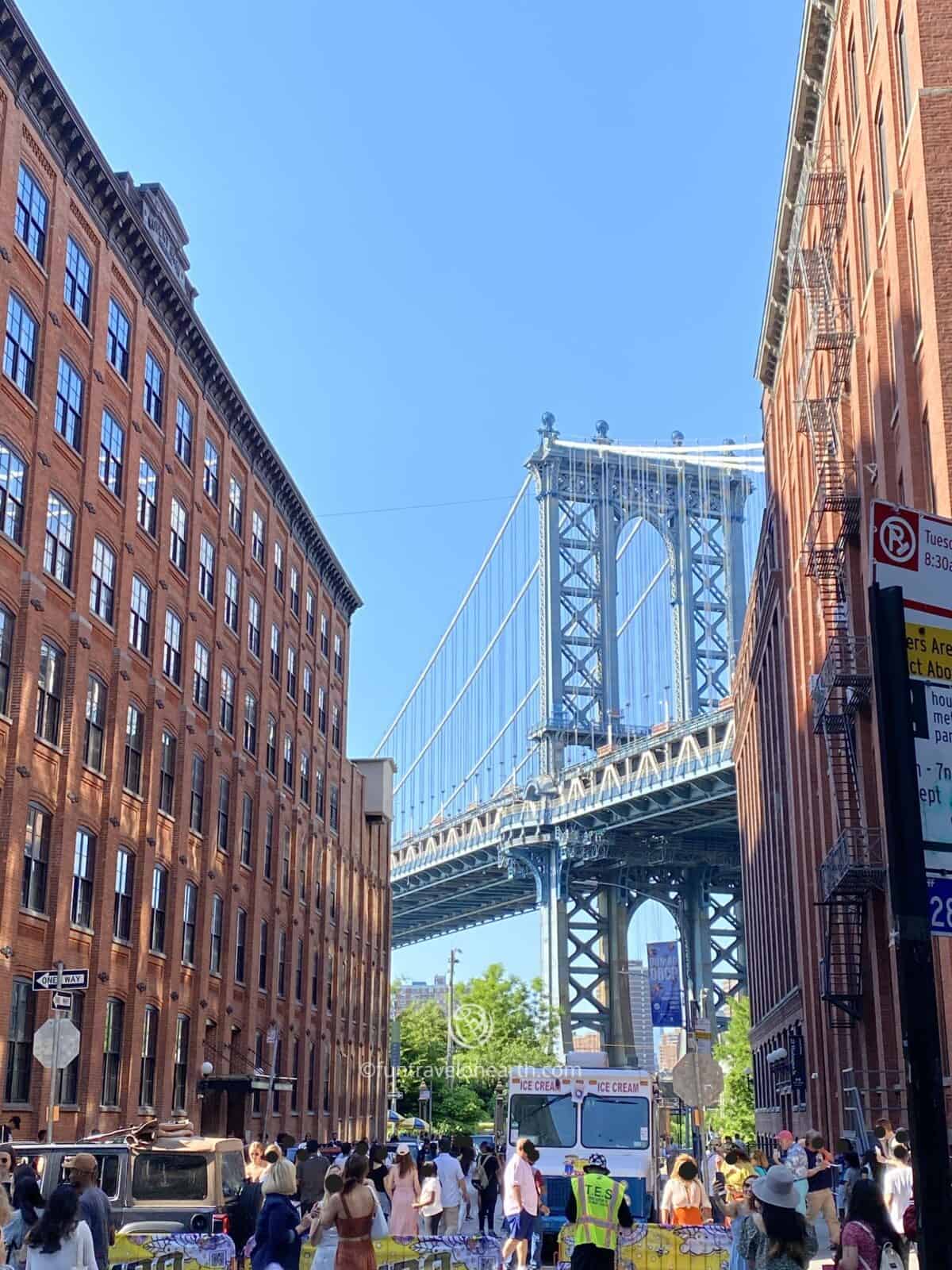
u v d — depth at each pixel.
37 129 32.53
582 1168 14.75
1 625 30.28
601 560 125.38
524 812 115.44
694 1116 30.06
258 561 52.53
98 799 35.47
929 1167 6.56
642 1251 15.51
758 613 65.81
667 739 103.56
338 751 65.75
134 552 38.53
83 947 34.03
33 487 31.72
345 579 65.56
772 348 54.50
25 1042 30.59
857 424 35.91
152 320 40.75
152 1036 39.00
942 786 7.26
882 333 32.09
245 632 49.84
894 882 7.02
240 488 50.22
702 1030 24.23
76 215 35.19
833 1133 42.50
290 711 56.53
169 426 41.94
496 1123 33.03
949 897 7.11
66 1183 12.73
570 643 122.94
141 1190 17.94
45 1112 30.80
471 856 124.94
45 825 32.28
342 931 65.06
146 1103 38.28
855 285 35.97
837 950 37.62
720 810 110.75
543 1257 22.16
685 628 124.88
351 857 68.19
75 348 34.84
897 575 7.45
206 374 45.66
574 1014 118.56
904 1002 6.81
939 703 7.41
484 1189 31.17
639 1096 23.92
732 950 130.12
